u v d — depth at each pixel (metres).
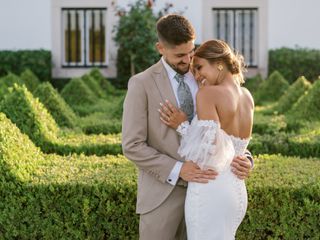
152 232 3.67
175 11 16.17
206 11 16.22
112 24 16.33
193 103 3.69
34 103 6.25
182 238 3.82
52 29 16.47
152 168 3.59
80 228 4.24
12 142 4.57
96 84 13.28
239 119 3.59
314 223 4.23
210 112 3.48
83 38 16.56
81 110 10.66
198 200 3.53
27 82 13.22
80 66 16.52
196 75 3.62
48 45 16.53
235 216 3.59
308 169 4.75
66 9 16.55
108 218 4.23
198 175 3.53
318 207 4.20
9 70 16.05
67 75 16.52
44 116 6.34
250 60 16.56
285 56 15.96
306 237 4.26
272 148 6.39
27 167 4.48
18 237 4.28
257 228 4.23
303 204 4.24
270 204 4.22
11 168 4.29
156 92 3.64
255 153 6.31
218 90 3.51
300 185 4.27
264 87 12.56
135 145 3.60
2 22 16.50
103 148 6.11
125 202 4.21
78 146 6.06
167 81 3.67
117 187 4.20
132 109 3.62
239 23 16.48
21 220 4.24
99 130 7.91
